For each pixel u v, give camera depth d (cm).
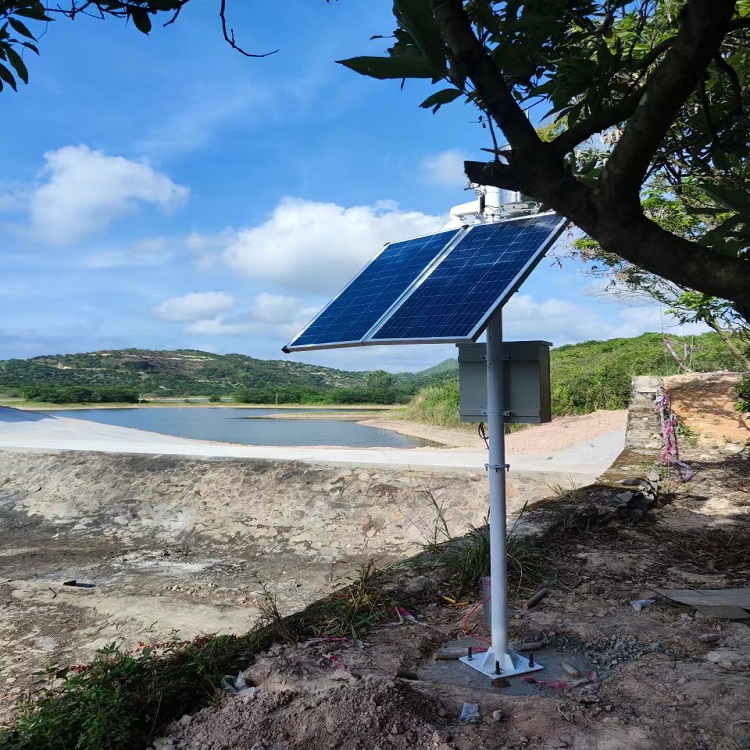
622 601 518
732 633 446
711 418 1181
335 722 314
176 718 331
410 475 1058
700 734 314
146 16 253
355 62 201
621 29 516
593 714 339
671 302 1040
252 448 1383
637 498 792
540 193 190
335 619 463
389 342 362
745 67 414
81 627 691
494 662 408
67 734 311
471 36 183
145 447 1391
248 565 916
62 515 1156
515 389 404
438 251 444
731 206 226
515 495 974
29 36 254
